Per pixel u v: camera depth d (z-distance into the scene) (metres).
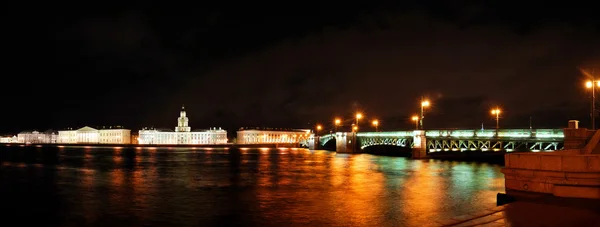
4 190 52.59
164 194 48.50
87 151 199.50
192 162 105.44
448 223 23.05
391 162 98.19
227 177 65.69
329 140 190.75
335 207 38.91
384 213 35.91
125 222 35.22
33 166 92.62
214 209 39.44
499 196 29.47
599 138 33.84
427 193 46.03
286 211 37.69
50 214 38.56
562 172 26.80
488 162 97.06
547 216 22.78
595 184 26.16
